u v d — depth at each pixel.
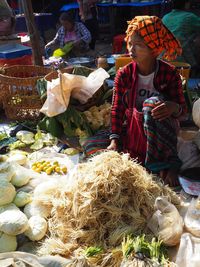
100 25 9.78
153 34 2.67
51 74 4.09
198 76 5.43
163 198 2.31
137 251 1.89
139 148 2.91
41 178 2.75
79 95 3.64
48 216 2.39
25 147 3.63
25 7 4.83
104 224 2.24
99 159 2.41
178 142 3.19
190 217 2.24
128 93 3.00
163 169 2.77
